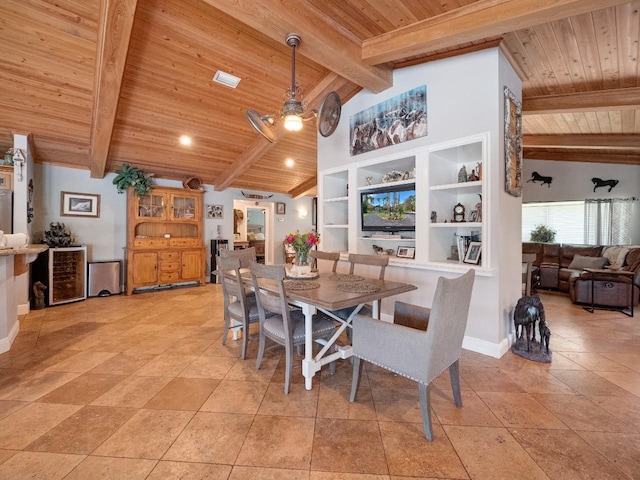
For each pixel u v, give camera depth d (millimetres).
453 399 2102
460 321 1895
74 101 3611
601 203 6527
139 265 5449
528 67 3109
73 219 5129
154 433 1757
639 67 3078
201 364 2660
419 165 3268
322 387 2275
